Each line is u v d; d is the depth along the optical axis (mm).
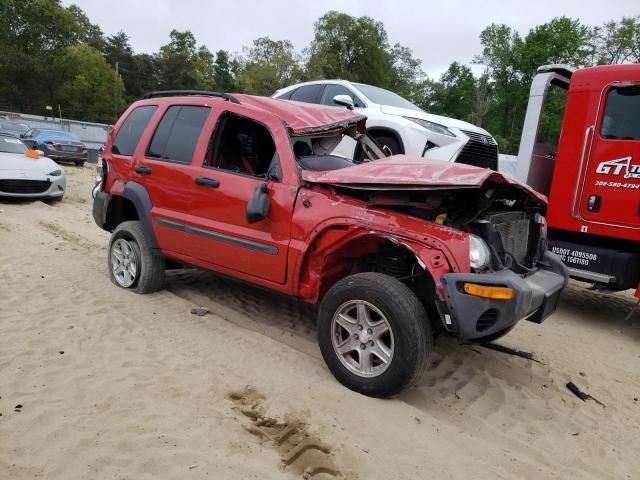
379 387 3311
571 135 5871
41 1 71688
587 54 44344
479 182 3168
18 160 10547
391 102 8258
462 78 62750
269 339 4293
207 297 5340
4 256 6137
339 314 3527
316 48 55594
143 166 5000
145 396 3166
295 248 3770
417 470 2719
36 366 3426
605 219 5652
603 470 3014
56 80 63969
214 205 4332
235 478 2486
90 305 4676
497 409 3625
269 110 4465
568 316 6359
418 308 3217
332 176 3709
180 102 4938
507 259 3684
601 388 4242
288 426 3004
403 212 3551
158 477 2438
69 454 2539
